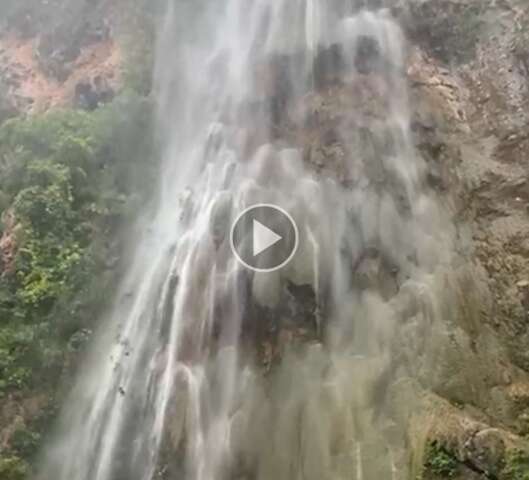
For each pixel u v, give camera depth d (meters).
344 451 7.87
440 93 11.26
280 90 11.50
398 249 9.49
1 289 9.82
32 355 9.29
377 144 10.41
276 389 8.49
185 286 9.46
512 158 10.41
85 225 10.55
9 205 10.81
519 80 11.07
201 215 10.12
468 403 8.10
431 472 7.38
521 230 9.74
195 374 8.77
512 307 9.14
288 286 9.16
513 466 7.15
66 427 8.98
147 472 8.38
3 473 8.52
